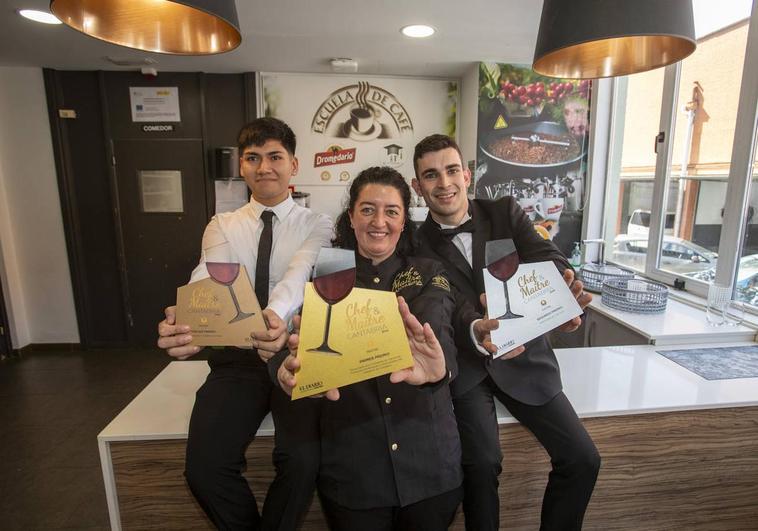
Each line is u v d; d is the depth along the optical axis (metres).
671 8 1.07
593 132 3.28
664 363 1.78
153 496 1.37
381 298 0.99
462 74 3.51
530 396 1.36
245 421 1.27
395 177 1.21
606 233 3.36
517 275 1.22
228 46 1.21
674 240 2.70
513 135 3.27
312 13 2.35
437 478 1.12
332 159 3.58
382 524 1.12
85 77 3.44
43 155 3.50
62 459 2.25
